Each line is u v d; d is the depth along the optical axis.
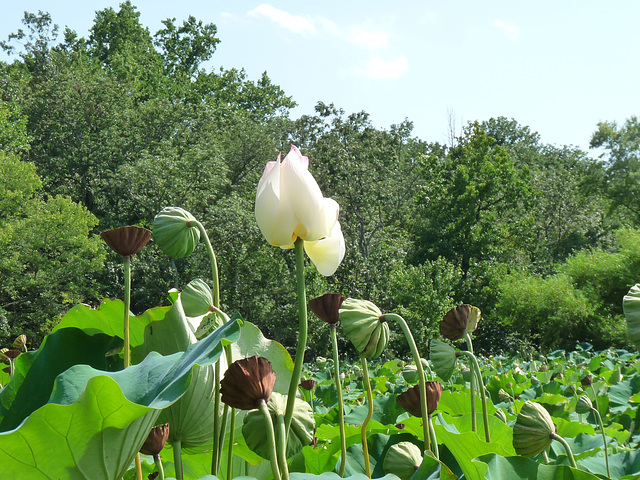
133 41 43.22
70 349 1.92
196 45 43.97
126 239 1.53
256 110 43.19
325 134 29.56
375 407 3.81
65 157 31.12
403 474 1.51
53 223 24.53
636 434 3.71
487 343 29.61
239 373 1.07
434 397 1.58
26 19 36.28
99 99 32.19
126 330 1.56
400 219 36.56
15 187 24.86
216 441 1.47
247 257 25.42
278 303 25.98
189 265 26.67
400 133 39.59
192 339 1.92
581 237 37.56
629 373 7.77
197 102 40.53
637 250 24.94
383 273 26.23
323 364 8.10
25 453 1.05
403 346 23.67
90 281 26.72
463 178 33.06
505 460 1.54
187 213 1.62
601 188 35.44
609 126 35.31
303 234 1.17
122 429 1.10
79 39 43.69
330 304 1.59
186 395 1.63
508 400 4.98
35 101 31.69
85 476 1.11
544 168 47.81
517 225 33.25
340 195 27.88
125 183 28.53
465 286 30.41
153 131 32.59
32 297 25.14
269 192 1.17
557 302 25.22
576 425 3.34
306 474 1.25
